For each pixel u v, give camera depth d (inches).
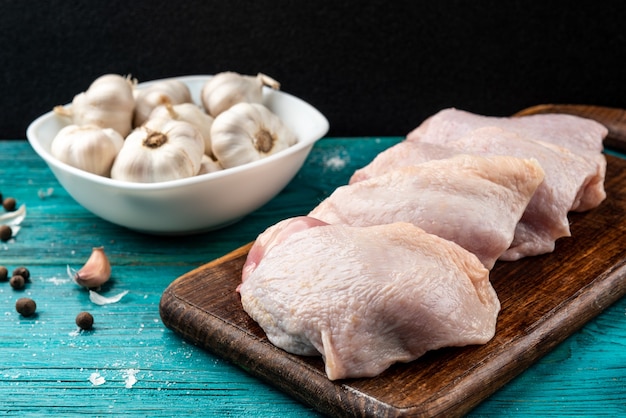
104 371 26.6
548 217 29.0
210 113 33.4
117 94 31.9
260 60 38.3
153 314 28.6
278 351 25.9
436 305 25.1
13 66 38.2
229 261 29.1
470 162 28.2
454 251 26.3
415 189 27.8
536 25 37.5
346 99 38.9
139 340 27.7
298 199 33.9
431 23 37.5
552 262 28.9
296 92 38.8
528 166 28.4
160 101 32.9
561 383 26.0
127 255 31.0
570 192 29.2
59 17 37.5
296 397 25.7
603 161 30.9
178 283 28.2
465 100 38.8
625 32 37.4
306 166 35.9
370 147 37.2
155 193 29.4
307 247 26.0
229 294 27.8
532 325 26.5
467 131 32.0
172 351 27.3
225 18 37.5
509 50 37.9
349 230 26.3
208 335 26.9
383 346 25.1
